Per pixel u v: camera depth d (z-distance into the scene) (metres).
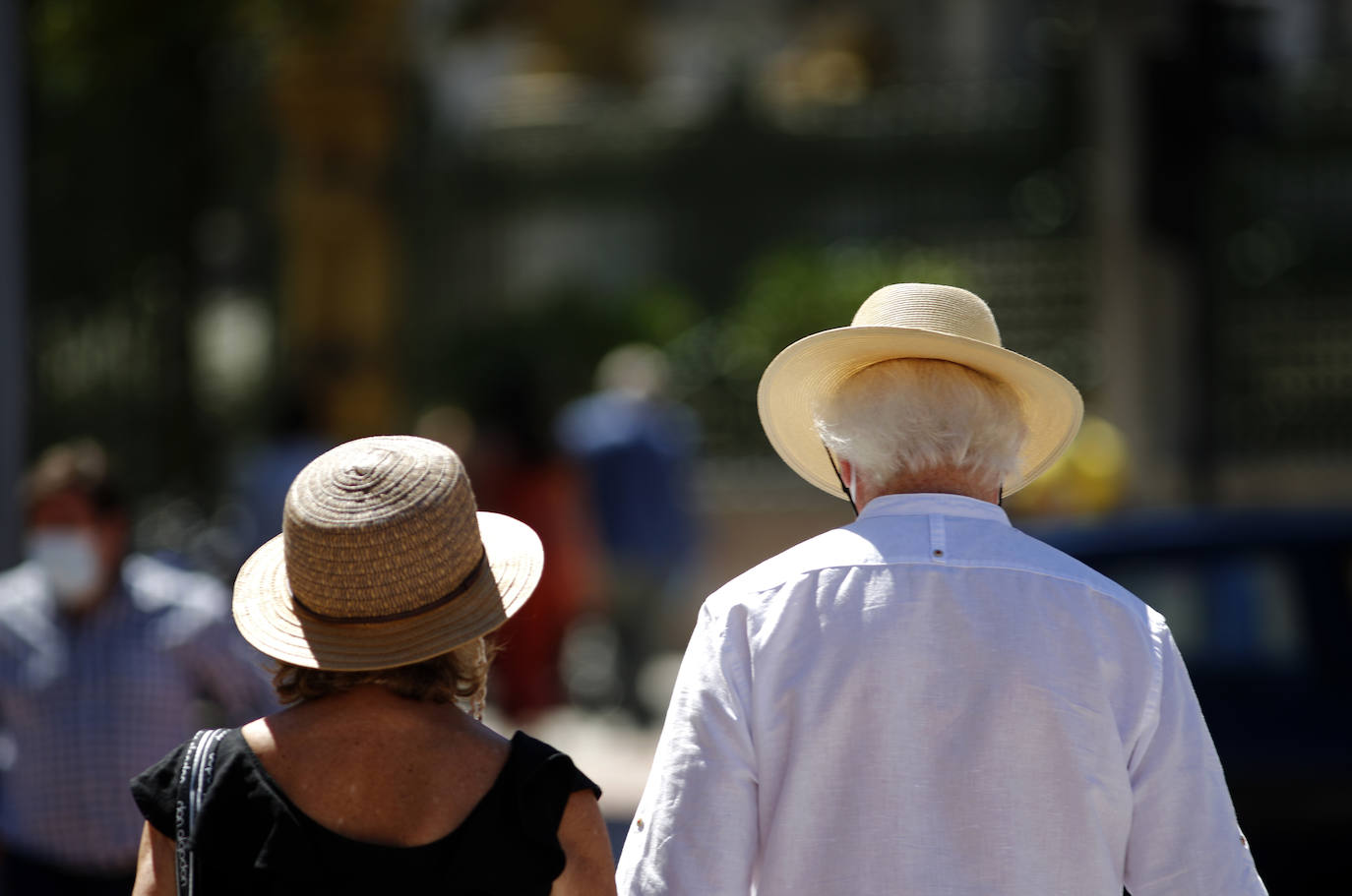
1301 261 43.94
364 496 8.32
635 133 52.84
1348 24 51.38
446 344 50.34
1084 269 47.00
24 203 23.28
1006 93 49.72
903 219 50.22
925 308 9.56
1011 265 47.84
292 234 46.66
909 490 9.30
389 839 8.05
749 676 8.91
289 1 42.19
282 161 46.81
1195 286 42.25
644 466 36.66
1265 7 35.50
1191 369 42.19
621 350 49.16
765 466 46.47
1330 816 18.86
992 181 49.31
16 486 22.77
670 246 52.41
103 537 15.12
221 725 17.38
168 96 41.78
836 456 9.80
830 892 8.55
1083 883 8.47
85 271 39.81
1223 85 36.09
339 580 8.22
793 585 9.02
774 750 8.80
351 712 8.33
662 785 8.82
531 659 35.28
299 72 45.69
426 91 51.22
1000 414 9.30
